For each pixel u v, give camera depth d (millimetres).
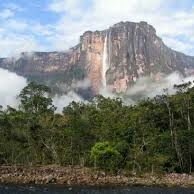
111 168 86438
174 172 92125
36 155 100062
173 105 105438
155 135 97812
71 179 77562
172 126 101250
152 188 73312
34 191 64812
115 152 88688
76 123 103125
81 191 66500
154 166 89938
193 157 96750
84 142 100938
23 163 97125
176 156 95375
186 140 95312
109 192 65875
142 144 96812
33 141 102312
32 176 78625
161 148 95750
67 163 98062
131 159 91250
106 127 101938
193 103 105500
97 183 76875
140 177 83062
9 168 83938
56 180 77125
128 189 70750
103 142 92562
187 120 103812
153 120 103500
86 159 95375
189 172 94312
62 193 63312
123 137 98438
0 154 97875
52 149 101188
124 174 84688
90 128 104625
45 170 83438
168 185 77938
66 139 101938
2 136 102562
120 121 105125
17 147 100500
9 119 107250
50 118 114125
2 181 76125
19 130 103875
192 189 73438
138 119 102625
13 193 61781
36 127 105562
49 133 103875
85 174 81062
